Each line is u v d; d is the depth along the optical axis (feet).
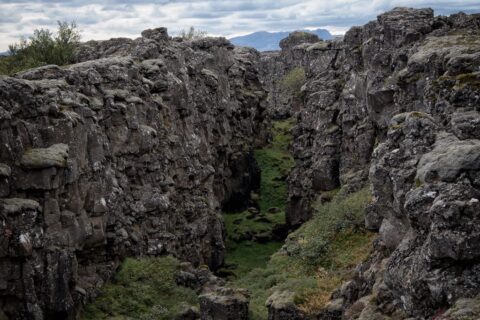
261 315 105.60
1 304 85.92
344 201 141.59
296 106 275.59
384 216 75.66
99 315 106.83
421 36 134.51
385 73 139.54
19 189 90.68
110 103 123.24
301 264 130.31
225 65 225.35
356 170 159.22
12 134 90.63
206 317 104.27
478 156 59.16
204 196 172.76
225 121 215.51
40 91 100.01
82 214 105.91
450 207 55.62
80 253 109.70
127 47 160.45
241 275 168.76
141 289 117.39
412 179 68.03
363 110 160.76
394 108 131.95
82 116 109.40
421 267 58.95
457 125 70.95
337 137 175.73
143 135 131.13
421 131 71.77
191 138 164.25
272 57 362.74
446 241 55.06
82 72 119.24
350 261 119.03
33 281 88.48
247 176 234.58
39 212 91.76
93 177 111.75
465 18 133.69
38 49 171.22
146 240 131.23
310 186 183.62
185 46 188.24
